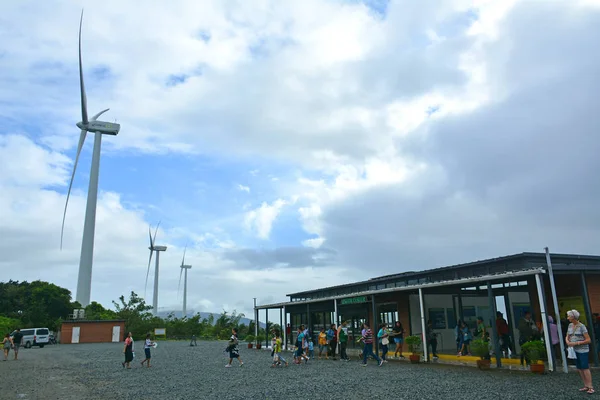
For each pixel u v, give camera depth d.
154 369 18.84
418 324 21.58
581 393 9.65
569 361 14.73
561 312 16.73
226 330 65.31
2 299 62.81
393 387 11.54
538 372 13.01
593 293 16.05
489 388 10.75
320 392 11.16
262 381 13.77
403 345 21.67
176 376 15.90
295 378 14.26
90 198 70.94
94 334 52.97
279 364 19.47
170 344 45.06
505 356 16.75
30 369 19.89
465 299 22.81
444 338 21.75
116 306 67.50
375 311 21.36
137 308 68.06
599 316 14.92
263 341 35.81
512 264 17.62
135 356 27.48
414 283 22.16
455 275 20.19
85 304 66.94
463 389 10.77
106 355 28.84
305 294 33.38
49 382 14.91
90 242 69.12
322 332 22.91
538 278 13.71
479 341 15.02
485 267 18.78
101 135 74.25
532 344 13.30
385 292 20.59
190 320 69.31
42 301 61.09
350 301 23.33
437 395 10.08
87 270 67.88
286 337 29.97
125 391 12.38
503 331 16.69
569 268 14.38
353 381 12.98
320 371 16.14
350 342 25.36
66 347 41.62
